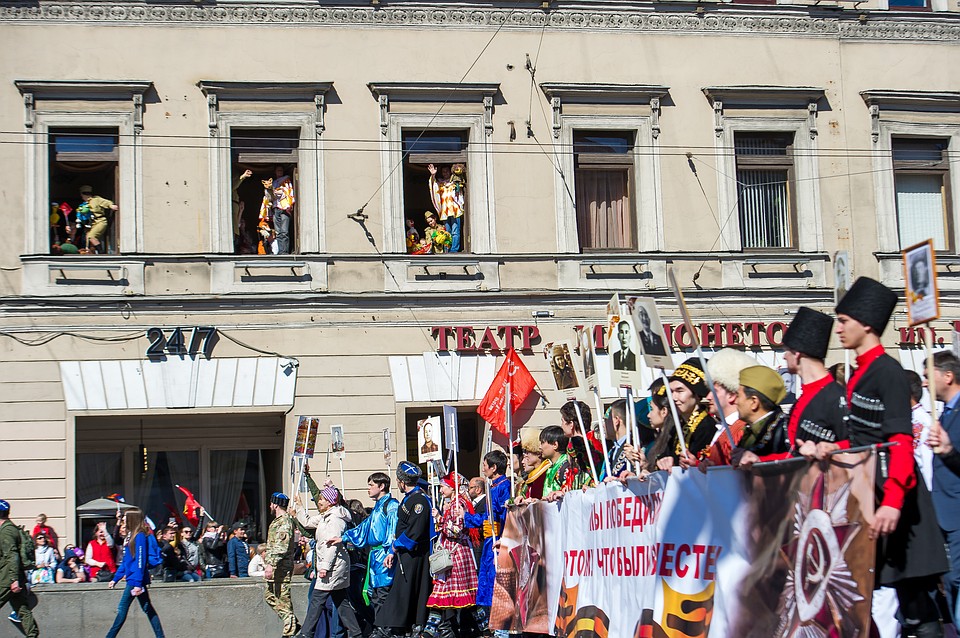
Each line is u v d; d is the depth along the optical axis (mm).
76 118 21484
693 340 7391
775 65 23719
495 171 22609
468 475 22875
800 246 23516
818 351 6902
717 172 23281
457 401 22047
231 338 21562
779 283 23266
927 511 6309
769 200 23703
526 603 11273
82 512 21016
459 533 14320
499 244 22484
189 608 16438
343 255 21891
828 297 23359
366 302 21969
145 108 21703
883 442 6242
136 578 15289
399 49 22516
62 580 18969
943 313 23797
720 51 23531
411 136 22594
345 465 21562
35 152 21297
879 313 6516
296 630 16203
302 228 21984
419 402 21938
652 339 8016
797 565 6434
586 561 9555
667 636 7852
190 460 22375
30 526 20562
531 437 13133
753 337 22984
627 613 8562
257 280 21719
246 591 16609
